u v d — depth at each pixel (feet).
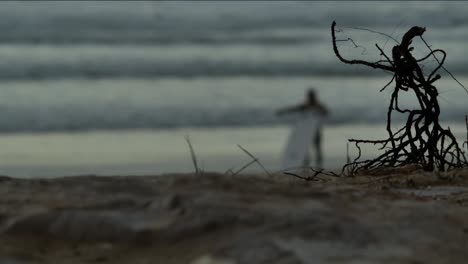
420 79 24.63
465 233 13.84
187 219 13.20
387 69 24.56
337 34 156.15
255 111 110.32
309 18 216.54
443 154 26.48
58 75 139.44
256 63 155.33
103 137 93.25
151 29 198.18
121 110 109.70
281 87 131.54
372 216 13.93
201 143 89.76
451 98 109.91
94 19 202.49
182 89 128.47
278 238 12.44
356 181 21.75
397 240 12.88
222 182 15.37
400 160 25.35
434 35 191.83
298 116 77.51
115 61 154.51
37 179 16.40
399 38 135.64
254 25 207.31
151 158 82.28
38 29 188.34
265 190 14.99
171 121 103.14
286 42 182.70
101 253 12.87
